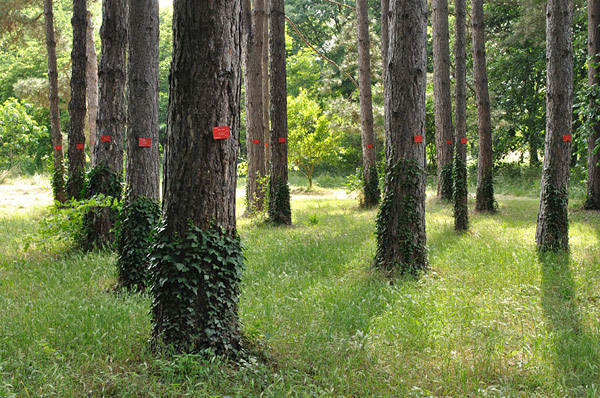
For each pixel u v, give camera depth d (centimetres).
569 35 980
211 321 470
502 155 3238
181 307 470
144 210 768
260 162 1672
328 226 1370
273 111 1423
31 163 3306
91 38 1966
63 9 3222
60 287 714
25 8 2119
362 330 561
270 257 930
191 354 446
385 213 848
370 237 1153
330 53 4303
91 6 2095
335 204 2078
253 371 443
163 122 4391
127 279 748
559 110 976
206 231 473
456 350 519
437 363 488
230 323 483
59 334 518
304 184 3453
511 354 499
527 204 1969
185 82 465
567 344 515
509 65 2959
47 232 889
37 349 475
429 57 3550
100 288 744
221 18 465
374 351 506
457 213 1240
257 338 513
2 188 2412
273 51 1409
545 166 993
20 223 1322
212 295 472
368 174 1931
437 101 1959
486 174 1669
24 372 428
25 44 2281
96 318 564
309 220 1475
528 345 525
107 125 980
